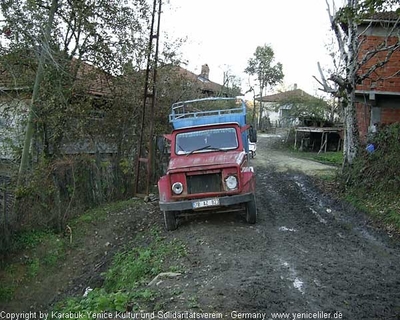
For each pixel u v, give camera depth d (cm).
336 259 730
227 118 1117
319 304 537
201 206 881
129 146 1484
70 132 1303
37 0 1176
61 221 1156
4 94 1227
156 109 1559
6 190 1111
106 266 940
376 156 1284
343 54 1422
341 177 1388
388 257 752
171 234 936
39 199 1155
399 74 1700
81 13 1237
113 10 1301
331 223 1005
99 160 1368
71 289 903
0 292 926
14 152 1242
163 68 1580
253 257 730
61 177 1245
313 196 1335
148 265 770
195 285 609
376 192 1169
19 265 1006
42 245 1060
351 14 886
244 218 1012
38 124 1233
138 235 1044
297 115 3578
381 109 1744
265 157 2675
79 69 1328
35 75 1230
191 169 882
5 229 1043
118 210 1259
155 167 1549
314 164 2202
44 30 1168
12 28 1154
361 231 941
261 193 1397
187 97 1716
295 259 722
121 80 1401
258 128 5666
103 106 1412
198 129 1031
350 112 1396
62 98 1198
